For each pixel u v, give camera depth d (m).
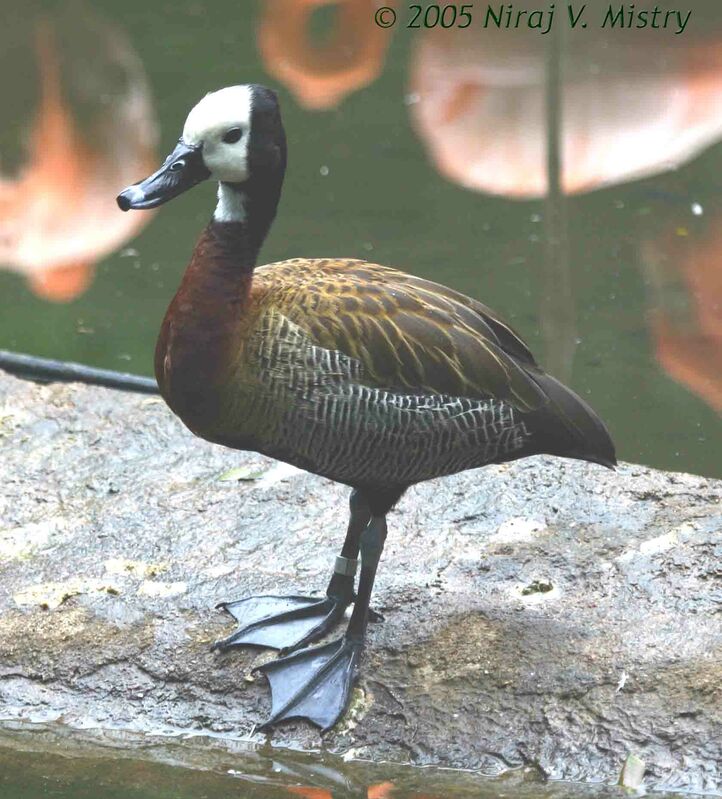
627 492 8.55
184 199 14.40
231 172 6.99
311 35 16.84
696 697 6.96
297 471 8.94
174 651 7.55
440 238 13.24
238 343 6.88
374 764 7.05
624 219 13.59
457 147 14.72
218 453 9.17
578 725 6.97
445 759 6.99
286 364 6.84
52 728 7.36
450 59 16.27
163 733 7.31
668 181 14.27
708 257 12.80
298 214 13.59
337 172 14.34
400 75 16.12
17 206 13.88
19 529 8.44
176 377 6.99
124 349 11.85
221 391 6.92
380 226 13.45
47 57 16.23
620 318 12.02
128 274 13.05
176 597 7.85
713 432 10.63
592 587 7.71
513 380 7.14
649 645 7.26
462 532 8.26
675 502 8.43
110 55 16.22
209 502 8.65
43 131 14.78
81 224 13.79
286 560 8.12
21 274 13.16
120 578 8.00
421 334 7.00
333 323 6.89
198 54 16.27
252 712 7.33
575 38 16.48
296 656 7.42
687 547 7.95
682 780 6.72
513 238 13.29
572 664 7.20
